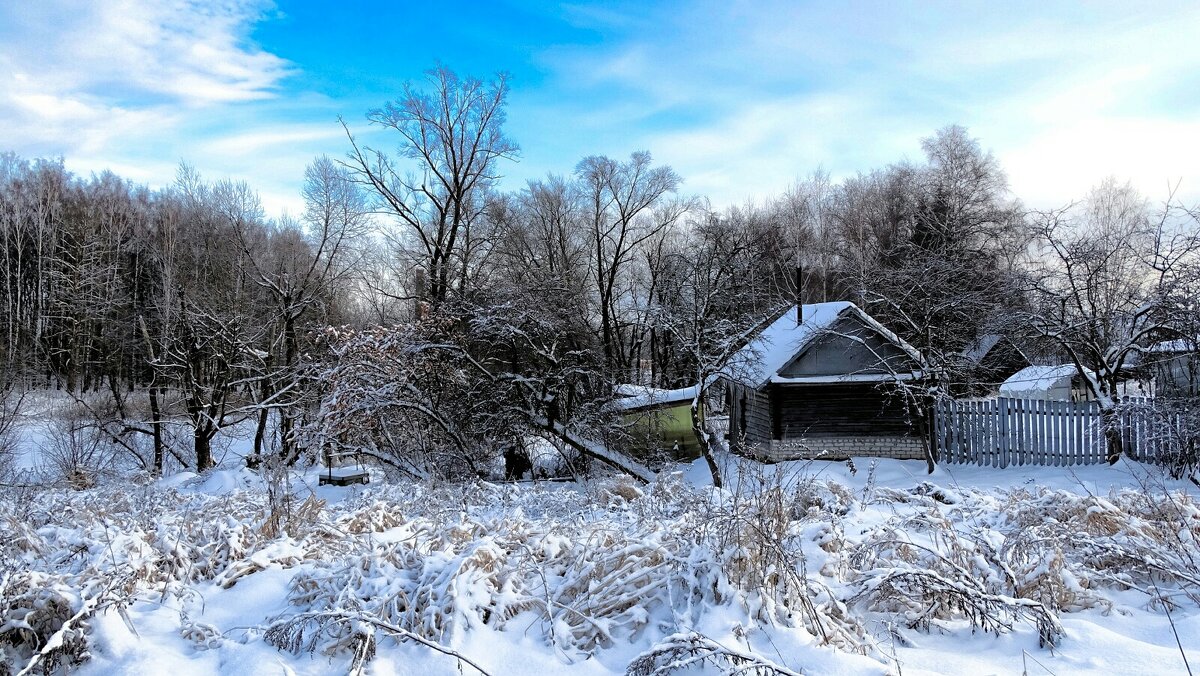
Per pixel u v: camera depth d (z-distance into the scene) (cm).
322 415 1888
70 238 4366
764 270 4059
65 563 563
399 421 1992
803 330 2283
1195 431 1404
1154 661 401
